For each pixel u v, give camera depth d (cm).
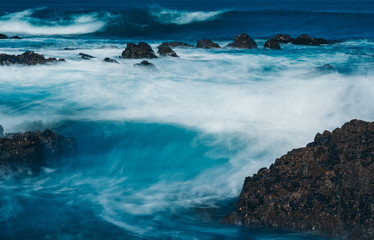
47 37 3388
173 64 1950
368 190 691
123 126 1191
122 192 855
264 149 1043
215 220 746
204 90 1500
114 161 1015
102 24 3862
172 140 1112
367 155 736
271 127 1161
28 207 786
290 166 764
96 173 952
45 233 702
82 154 1049
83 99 1391
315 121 1209
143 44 2166
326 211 695
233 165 969
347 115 1227
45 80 1597
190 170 959
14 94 1422
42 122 1185
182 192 855
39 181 905
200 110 1303
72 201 812
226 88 1516
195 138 1116
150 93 1466
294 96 1366
